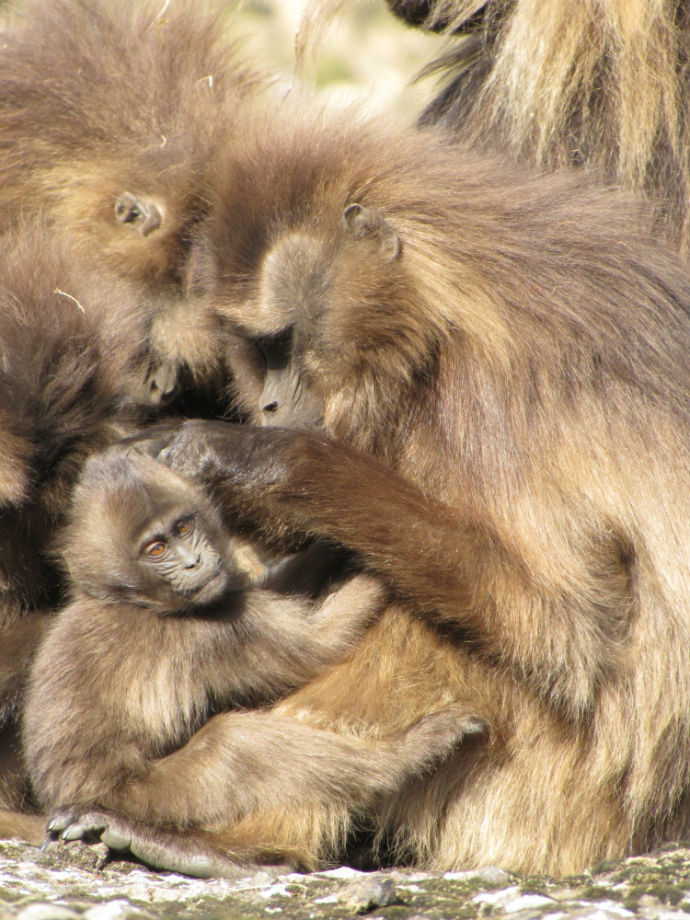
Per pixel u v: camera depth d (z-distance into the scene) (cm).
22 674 1278
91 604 1215
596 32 1526
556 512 1207
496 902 999
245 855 1141
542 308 1252
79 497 1231
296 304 1328
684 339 1291
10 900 942
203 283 1402
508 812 1273
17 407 1226
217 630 1216
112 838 1117
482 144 1588
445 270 1291
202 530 1223
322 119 1462
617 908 955
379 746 1197
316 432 1274
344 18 1841
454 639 1244
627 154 1492
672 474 1222
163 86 1638
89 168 1583
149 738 1177
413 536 1212
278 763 1172
